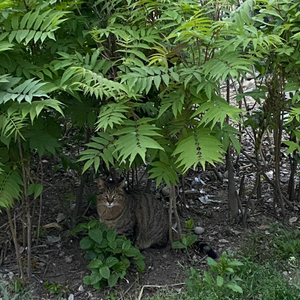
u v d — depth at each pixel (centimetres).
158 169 312
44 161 512
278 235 405
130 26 332
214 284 316
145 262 371
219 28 281
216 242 400
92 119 338
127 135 272
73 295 331
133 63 304
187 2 307
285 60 350
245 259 346
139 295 328
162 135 300
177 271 359
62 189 480
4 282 344
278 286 316
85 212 430
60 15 270
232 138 304
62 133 408
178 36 271
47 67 301
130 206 386
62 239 399
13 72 301
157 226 393
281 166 536
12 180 297
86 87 265
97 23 331
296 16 320
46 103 255
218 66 268
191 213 449
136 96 292
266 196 477
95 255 346
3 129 257
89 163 283
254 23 374
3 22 288
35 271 357
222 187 505
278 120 419
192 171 535
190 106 302
